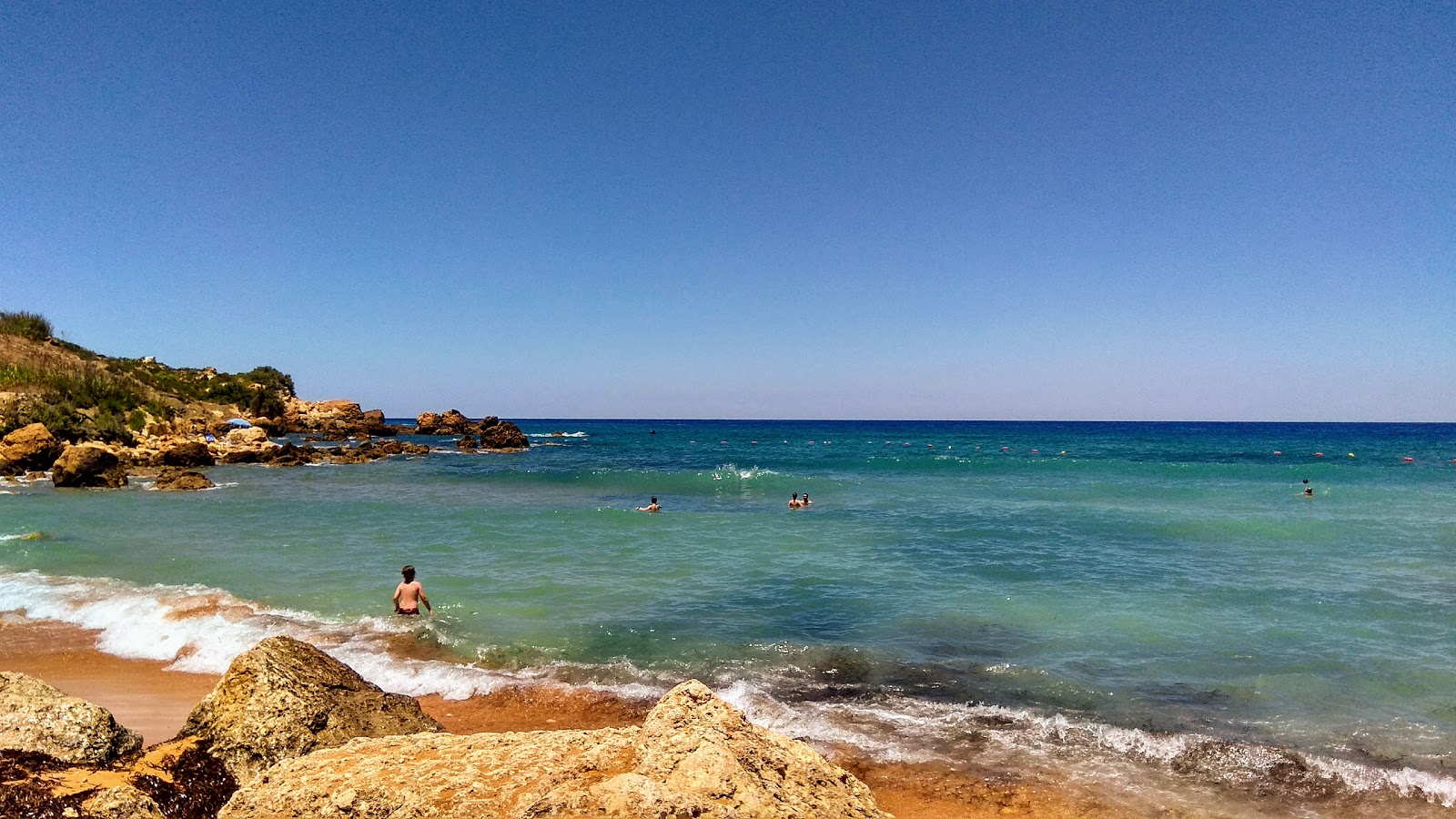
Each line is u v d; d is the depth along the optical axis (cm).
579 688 1091
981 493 3488
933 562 1938
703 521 2616
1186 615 1445
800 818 405
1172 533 2347
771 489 3762
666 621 1421
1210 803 788
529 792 416
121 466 3991
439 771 446
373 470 4888
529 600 1562
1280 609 1483
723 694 1067
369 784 431
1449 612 1448
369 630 1339
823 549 2123
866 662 1200
